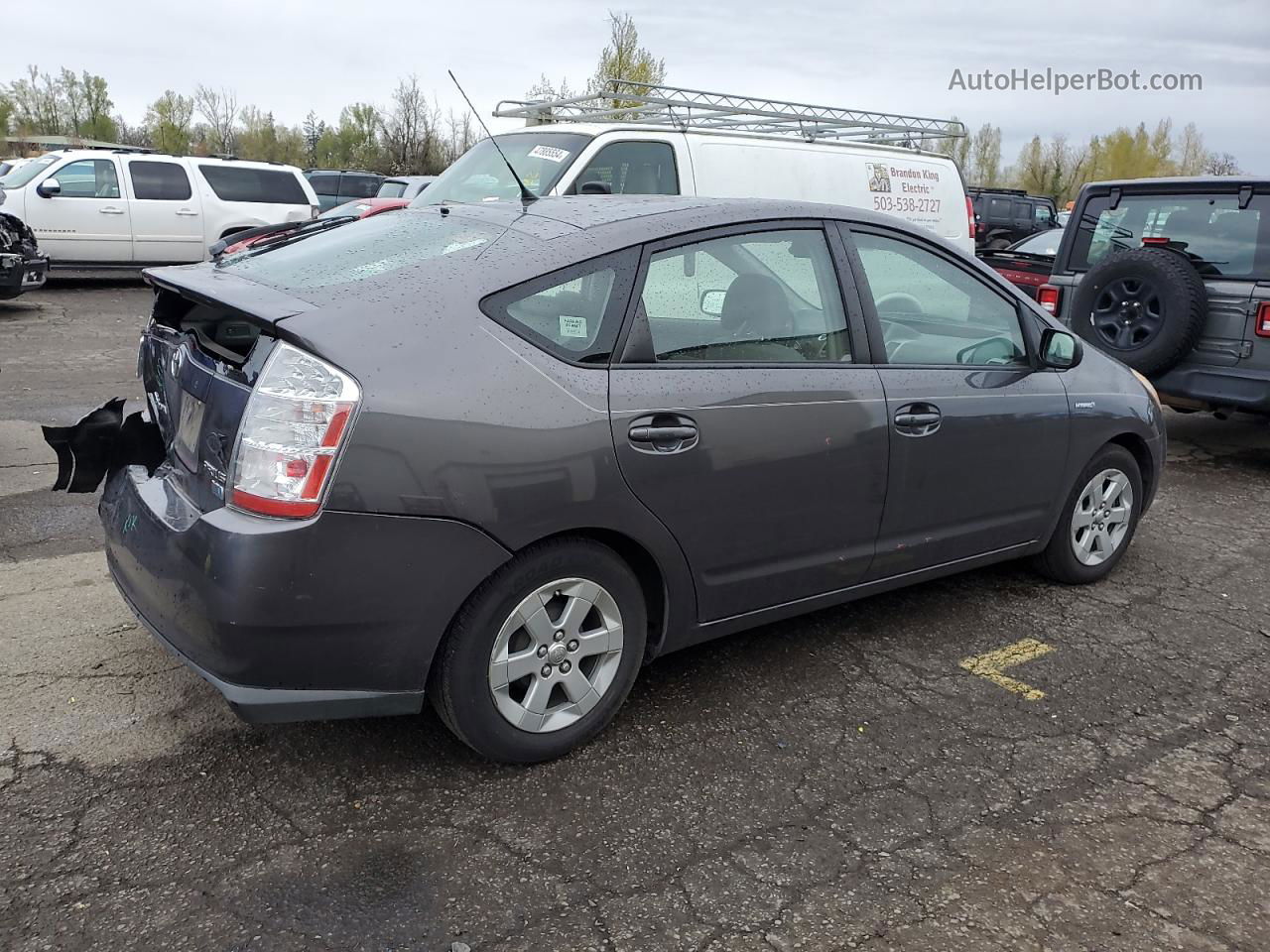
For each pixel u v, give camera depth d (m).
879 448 3.61
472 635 2.85
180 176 15.82
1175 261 6.82
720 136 8.50
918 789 3.08
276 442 2.59
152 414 3.45
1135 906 2.59
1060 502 4.45
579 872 2.65
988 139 63.19
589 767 3.12
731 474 3.22
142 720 3.26
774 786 3.06
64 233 14.95
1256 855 2.82
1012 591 4.70
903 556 3.86
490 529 2.77
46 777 2.94
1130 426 4.68
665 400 3.08
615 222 3.24
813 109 9.72
